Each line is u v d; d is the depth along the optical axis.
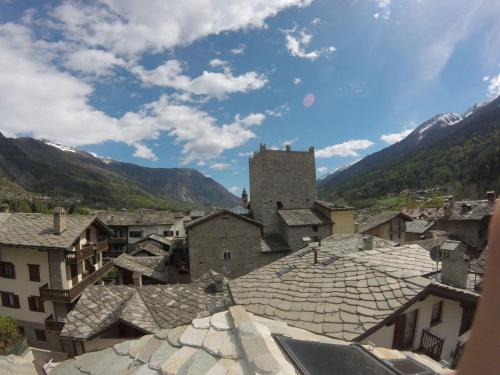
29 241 20.55
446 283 9.37
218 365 3.07
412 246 11.82
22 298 21.58
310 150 38.25
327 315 7.47
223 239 30.02
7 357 7.26
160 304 16.20
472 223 33.59
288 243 32.59
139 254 39.44
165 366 3.23
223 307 12.35
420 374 3.42
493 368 0.85
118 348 4.15
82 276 23.58
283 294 8.95
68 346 20.86
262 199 36.59
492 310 0.89
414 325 8.52
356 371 3.04
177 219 64.62
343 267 9.64
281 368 2.90
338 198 41.75
